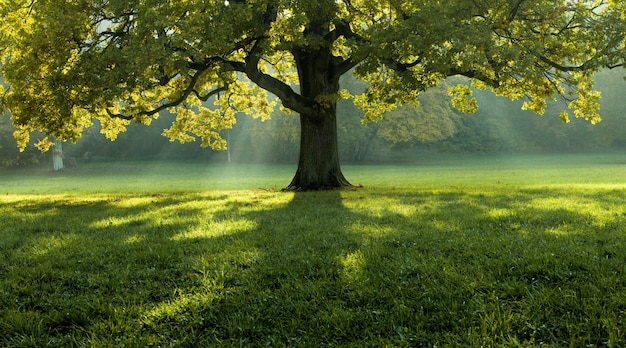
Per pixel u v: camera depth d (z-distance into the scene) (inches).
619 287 179.6
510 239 267.6
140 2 557.6
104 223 396.8
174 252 266.5
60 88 544.4
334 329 159.3
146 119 811.4
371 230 315.3
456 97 872.9
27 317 172.4
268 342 149.6
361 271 213.5
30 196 799.1
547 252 230.4
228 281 210.1
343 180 789.2
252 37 615.8
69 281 216.8
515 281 190.1
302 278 210.8
